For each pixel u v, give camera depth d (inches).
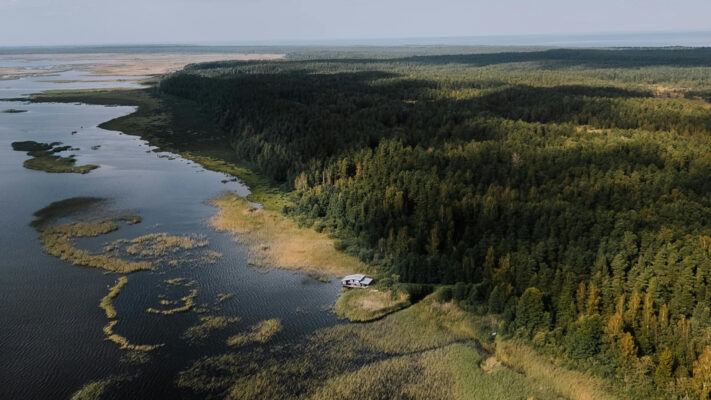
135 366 2952.8
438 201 4485.7
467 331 3302.2
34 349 3095.5
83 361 2992.1
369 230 4633.4
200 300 3703.3
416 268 3954.2
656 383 2625.5
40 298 3671.3
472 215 4389.8
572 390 2741.1
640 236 3639.3
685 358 2696.9
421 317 3469.5
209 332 3297.2
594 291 3169.3
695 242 3361.2
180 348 3127.5
